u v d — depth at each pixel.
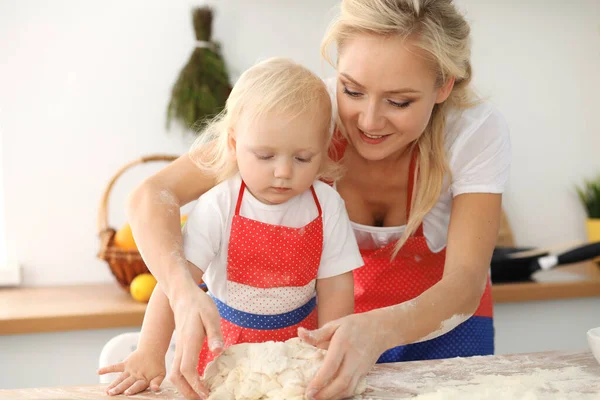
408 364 1.16
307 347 1.05
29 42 2.43
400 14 1.15
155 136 2.51
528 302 2.37
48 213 2.47
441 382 1.06
